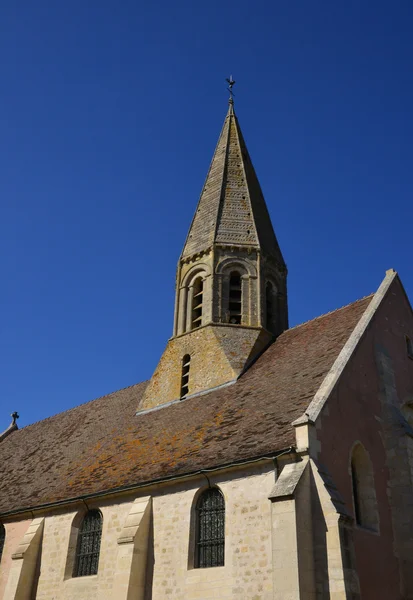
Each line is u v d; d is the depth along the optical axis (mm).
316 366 23703
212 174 36562
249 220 33688
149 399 29859
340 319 27344
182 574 19547
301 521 17141
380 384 23375
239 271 32062
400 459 21703
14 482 30016
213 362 28391
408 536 20266
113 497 23016
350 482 19547
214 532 19688
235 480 19609
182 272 33312
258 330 29938
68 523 24047
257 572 17688
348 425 20578
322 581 16625
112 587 21125
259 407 23031
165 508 21234
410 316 27438
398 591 19328
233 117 39344
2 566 25484
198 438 23234
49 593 23000
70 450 30359
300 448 18406
